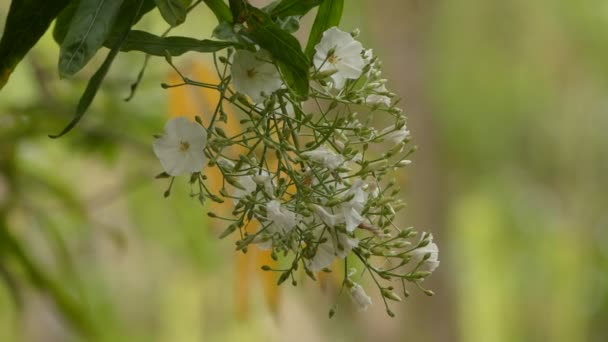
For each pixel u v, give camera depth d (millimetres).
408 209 3979
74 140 1688
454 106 4242
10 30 968
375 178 992
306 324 3965
